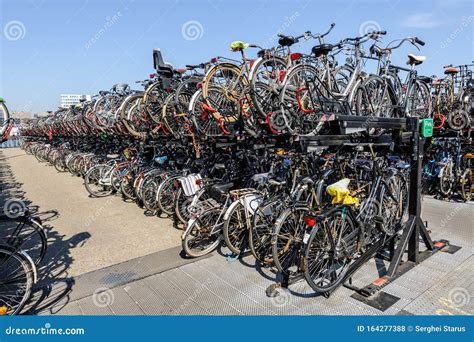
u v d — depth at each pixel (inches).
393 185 133.1
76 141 403.5
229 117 167.3
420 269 116.0
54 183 317.7
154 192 196.5
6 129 120.3
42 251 121.3
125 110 235.6
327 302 98.1
